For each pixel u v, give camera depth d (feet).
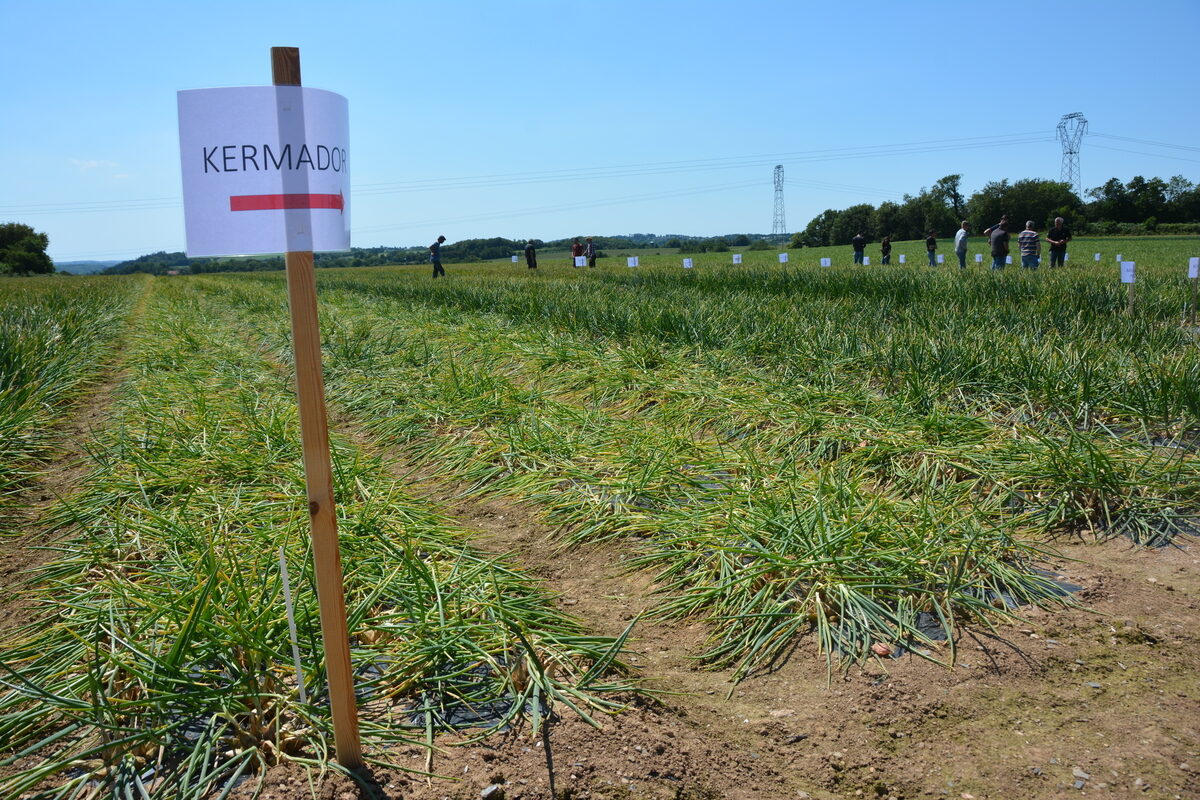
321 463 6.70
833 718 8.53
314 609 9.30
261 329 41.65
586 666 9.45
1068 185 246.68
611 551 12.98
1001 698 8.70
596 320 32.68
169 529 12.31
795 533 11.73
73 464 18.11
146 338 38.24
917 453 15.60
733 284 51.70
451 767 7.61
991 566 11.23
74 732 7.98
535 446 17.28
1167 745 7.78
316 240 6.42
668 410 19.85
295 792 7.22
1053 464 13.88
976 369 20.07
